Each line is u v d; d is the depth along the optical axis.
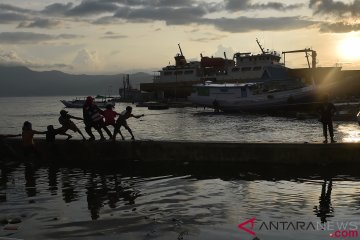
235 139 27.94
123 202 9.80
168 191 10.91
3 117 77.44
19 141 17.31
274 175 12.95
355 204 9.30
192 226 7.89
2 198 10.30
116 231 7.64
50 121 62.16
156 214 8.74
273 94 58.31
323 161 14.70
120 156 16.42
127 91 156.12
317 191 10.64
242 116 56.56
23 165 15.62
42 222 8.23
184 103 97.62
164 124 46.28
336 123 38.03
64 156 16.81
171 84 106.00
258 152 15.16
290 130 33.88
